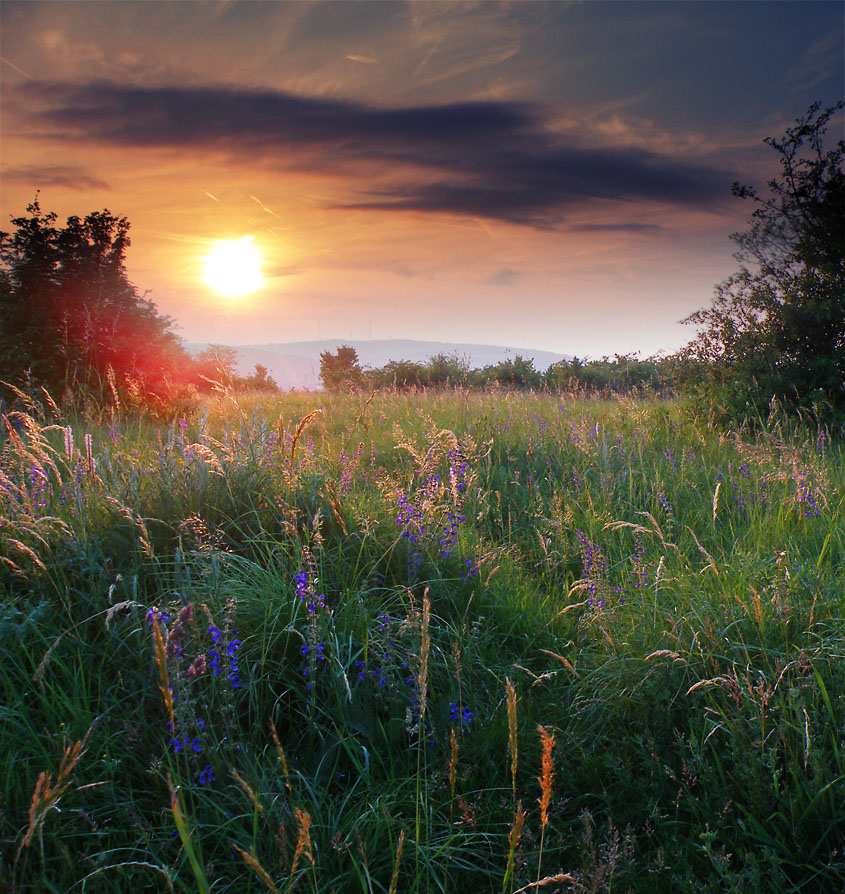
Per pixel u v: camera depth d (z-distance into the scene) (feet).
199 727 8.25
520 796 8.70
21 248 42.80
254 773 7.93
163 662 6.02
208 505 13.94
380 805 7.95
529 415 34.27
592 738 9.68
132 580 11.50
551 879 6.07
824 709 8.82
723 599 11.75
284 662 10.37
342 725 9.36
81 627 10.47
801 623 10.73
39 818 5.70
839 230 36.99
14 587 11.57
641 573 12.92
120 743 8.52
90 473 13.84
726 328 37.78
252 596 11.28
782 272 38.55
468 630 12.03
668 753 9.02
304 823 5.55
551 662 11.57
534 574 15.94
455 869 7.47
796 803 7.65
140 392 39.68
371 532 13.76
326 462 19.40
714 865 6.97
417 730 9.00
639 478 22.50
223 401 32.86
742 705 9.05
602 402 45.14
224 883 7.04
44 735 8.46
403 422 33.73
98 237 45.55
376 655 10.43
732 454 26.45
